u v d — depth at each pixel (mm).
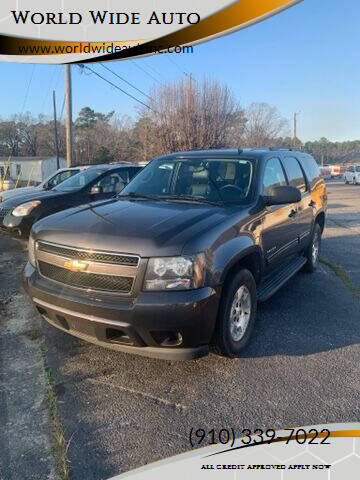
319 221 6688
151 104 28031
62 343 3824
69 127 17594
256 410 2885
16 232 7211
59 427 2676
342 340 4004
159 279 2893
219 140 28203
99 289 3020
